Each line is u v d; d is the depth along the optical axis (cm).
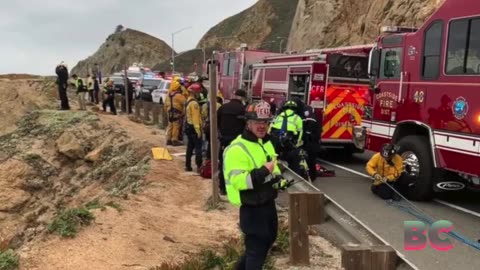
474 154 843
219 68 2252
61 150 1931
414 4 3284
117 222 730
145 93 3344
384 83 1082
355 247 469
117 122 2142
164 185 1031
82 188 1647
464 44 865
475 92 841
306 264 598
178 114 1589
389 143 1014
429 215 878
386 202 964
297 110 1023
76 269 569
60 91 2550
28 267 566
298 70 1414
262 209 477
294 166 1006
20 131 2302
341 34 4719
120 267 587
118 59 17812
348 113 1387
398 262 466
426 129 956
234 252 629
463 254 689
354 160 1483
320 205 592
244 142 471
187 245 685
